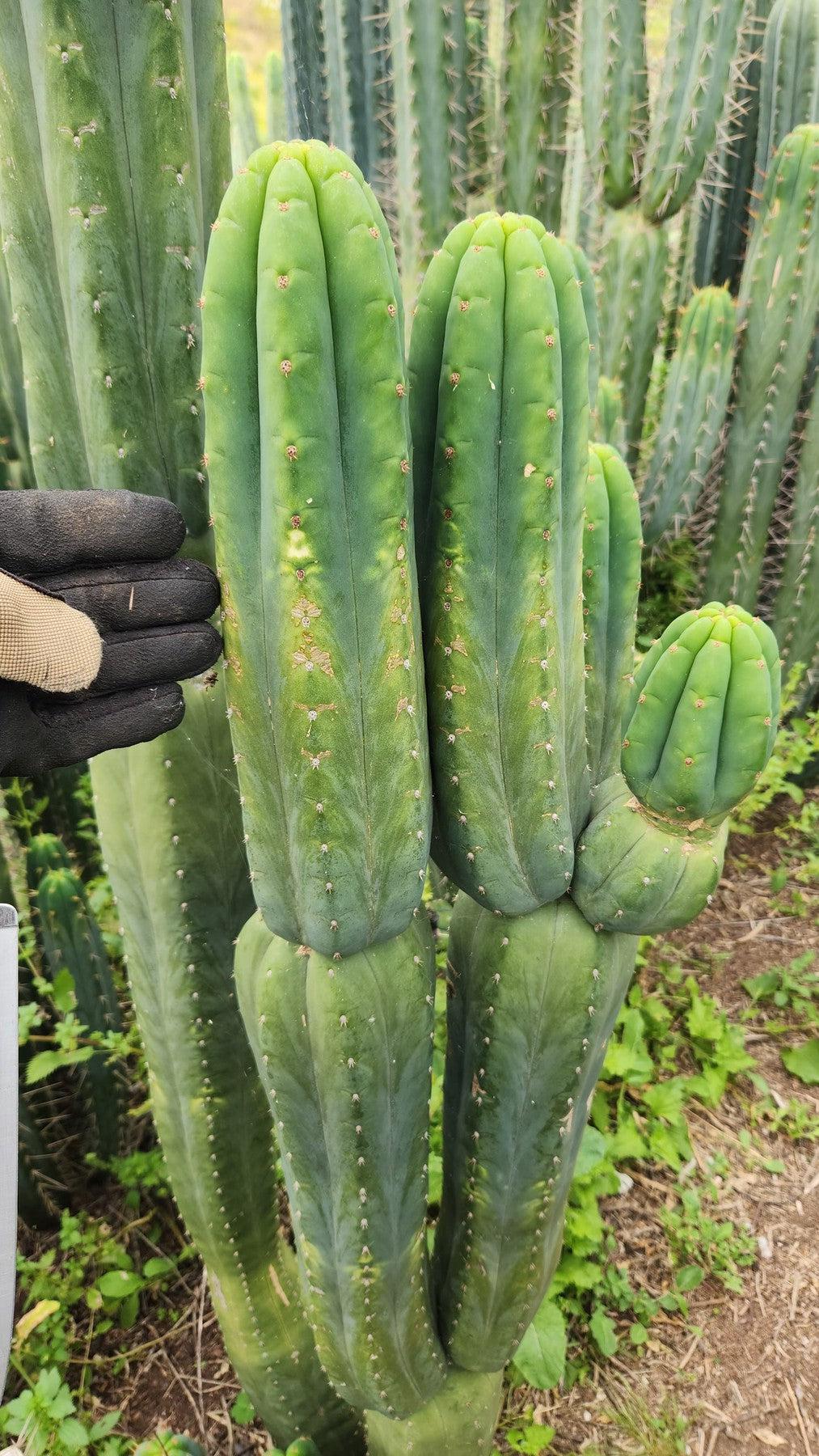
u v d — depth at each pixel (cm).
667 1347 70
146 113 32
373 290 27
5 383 74
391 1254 42
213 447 29
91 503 31
